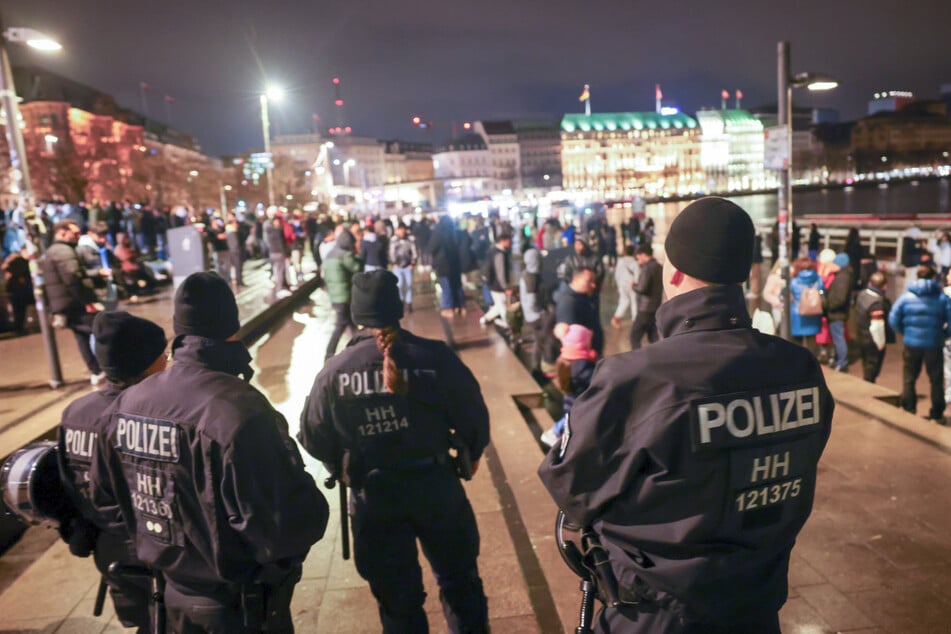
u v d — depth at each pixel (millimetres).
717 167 171625
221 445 1848
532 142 157750
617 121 166000
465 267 13508
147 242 20469
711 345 1537
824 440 1654
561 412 7566
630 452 1503
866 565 3773
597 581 1687
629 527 1559
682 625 1528
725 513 1494
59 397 6758
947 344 6859
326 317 13539
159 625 2057
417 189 102438
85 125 81875
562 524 1810
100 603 2307
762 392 1530
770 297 9805
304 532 1932
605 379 1553
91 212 18094
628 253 12516
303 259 29203
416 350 2600
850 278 9141
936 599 3426
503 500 4781
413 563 2666
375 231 14445
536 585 3680
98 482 2109
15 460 2188
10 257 10461
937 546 3936
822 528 4211
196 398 1924
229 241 16906
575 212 37344
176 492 1910
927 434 5758
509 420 6645
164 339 2311
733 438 1481
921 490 4688
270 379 8500
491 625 3311
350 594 3604
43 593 3754
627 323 13531
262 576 2002
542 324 8492
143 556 2010
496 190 152875
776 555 1610
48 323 7094
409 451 2596
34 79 79062
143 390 2025
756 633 1567
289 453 1955
